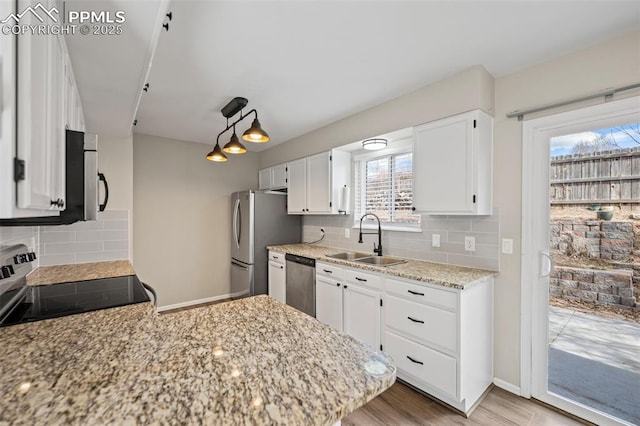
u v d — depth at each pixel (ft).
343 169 10.97
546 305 6.52
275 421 1.92
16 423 1.85
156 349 2.94
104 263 8.86
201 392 2.20
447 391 6.14
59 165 3.58
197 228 13.42
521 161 6.73
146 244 12.18
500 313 7.02
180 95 8.24
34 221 3.79
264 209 12.72
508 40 5.72
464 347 6.05
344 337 3.24
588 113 5.88
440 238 8.22
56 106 3.40
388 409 6.28
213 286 13.83
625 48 5.47
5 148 2.15
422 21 5.17
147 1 3.33
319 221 12.83
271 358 2.75
